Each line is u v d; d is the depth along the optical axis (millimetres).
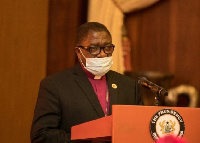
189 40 8891
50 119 5051
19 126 8953
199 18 8836
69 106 5160
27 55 9141
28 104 9062
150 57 9133
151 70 9102
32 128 5066
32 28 9219
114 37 9055
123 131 3688
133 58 9133
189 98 8711
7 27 9000
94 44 5195
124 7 9156
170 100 8656
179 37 8969
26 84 9094
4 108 8859
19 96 9008
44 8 9344
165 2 9094
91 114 5129
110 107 5344
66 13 9375
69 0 9375
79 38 5414
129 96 5621
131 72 8969
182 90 8781
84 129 4055
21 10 9148
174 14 9016
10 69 8977
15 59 9031
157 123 3773
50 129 4945
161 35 9086
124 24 9148
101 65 5246
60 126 5203
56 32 9336
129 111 3721
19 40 9102
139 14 9188
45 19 9336
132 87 5742
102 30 5293
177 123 3844
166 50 9039
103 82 5590
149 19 9164
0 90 8859
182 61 8914
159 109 3799
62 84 5316
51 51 9289
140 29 9188
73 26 9352
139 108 3750
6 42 8977
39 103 5230
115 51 9008
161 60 9062
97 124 3904
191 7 8906
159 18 9117
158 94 4539
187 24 8922
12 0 9078
